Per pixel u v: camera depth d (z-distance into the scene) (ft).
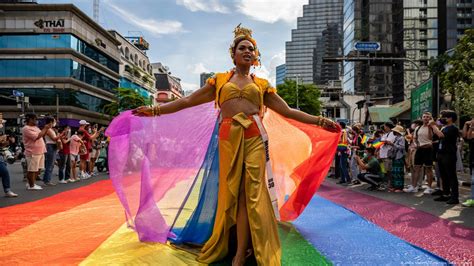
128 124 13.76
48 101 138.31
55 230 15.05
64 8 137.59
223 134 11.42
